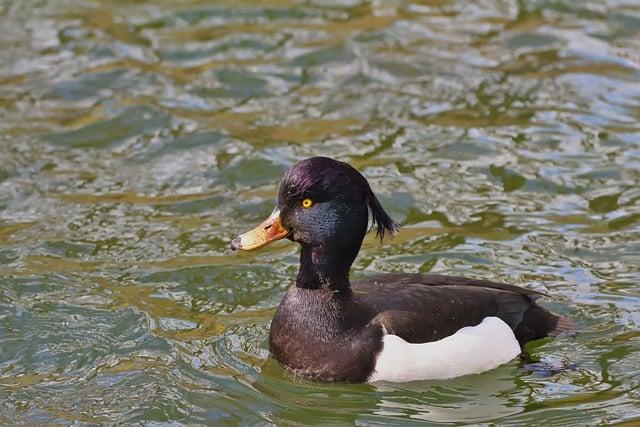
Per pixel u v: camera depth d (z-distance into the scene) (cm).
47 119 1583
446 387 983
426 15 1880
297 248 1264
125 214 1338
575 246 1235
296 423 948
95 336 1087
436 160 1442
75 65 1733
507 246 1238
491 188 1374
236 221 1320
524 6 1888
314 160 979
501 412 954
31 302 1145
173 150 1494
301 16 1891
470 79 1661
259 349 1059
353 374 974
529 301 1039
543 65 1691
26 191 1396
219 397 984
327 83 1672
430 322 983
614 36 1769
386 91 1641
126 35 1833
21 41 1809
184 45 1797
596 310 1105
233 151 1480
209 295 1163
